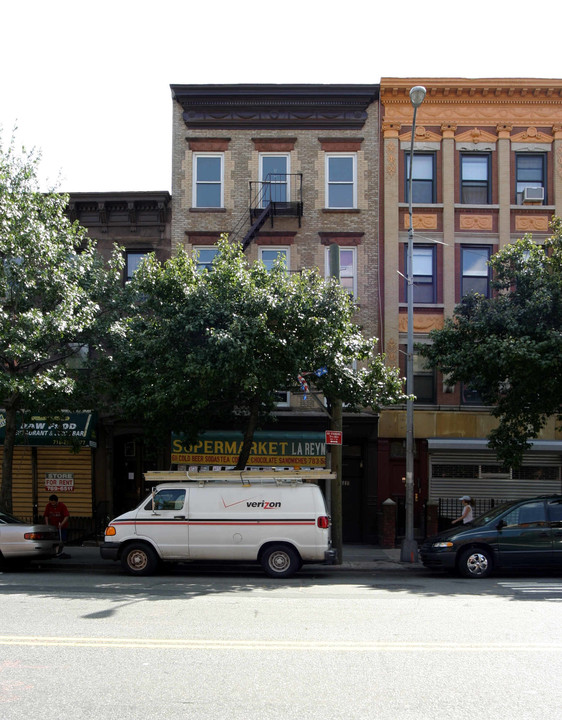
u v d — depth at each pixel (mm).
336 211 21875
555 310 15969
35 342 14906
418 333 21656
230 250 16047
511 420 17516
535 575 14625
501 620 8805
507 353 15195
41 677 6086
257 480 13914
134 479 21750
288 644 7293
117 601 10078
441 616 9062
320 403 16203
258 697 5582
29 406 15914
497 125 22141
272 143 22250
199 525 13656
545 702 5516
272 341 14344
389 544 19469
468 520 17547
